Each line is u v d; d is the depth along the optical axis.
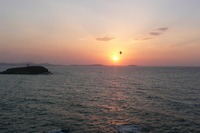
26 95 28.05
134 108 20.64
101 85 42.84
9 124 15.17
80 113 18.52
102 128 14.57
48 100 24.44
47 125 15.09
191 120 16.67
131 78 66.00
